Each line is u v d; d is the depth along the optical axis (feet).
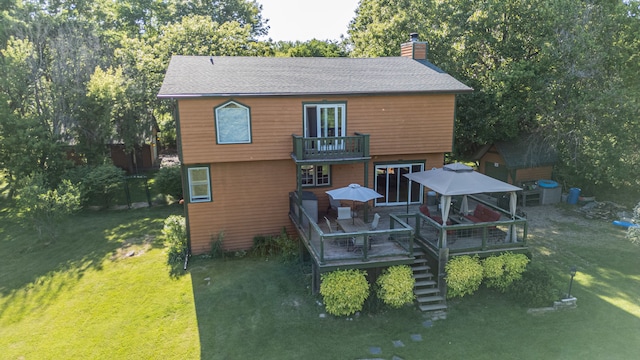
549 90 75.97
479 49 86.12
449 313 41.45
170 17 152.25
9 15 90.17
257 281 48.60
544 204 78.84
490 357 34.50
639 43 75.56
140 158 113.80
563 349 35.35
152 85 98.84
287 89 54.75
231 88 53.42
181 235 57.06
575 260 53.57
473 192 42.68
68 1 126.21
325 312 41.70
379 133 59.62
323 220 56.95
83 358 35.35
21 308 43.91
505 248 44.62
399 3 101.81
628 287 46.19
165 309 42.96
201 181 55.62
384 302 41.93
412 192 64.85
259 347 36.37
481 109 81.66
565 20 75.05
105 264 54.75
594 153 76.02
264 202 58.29
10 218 75.87
